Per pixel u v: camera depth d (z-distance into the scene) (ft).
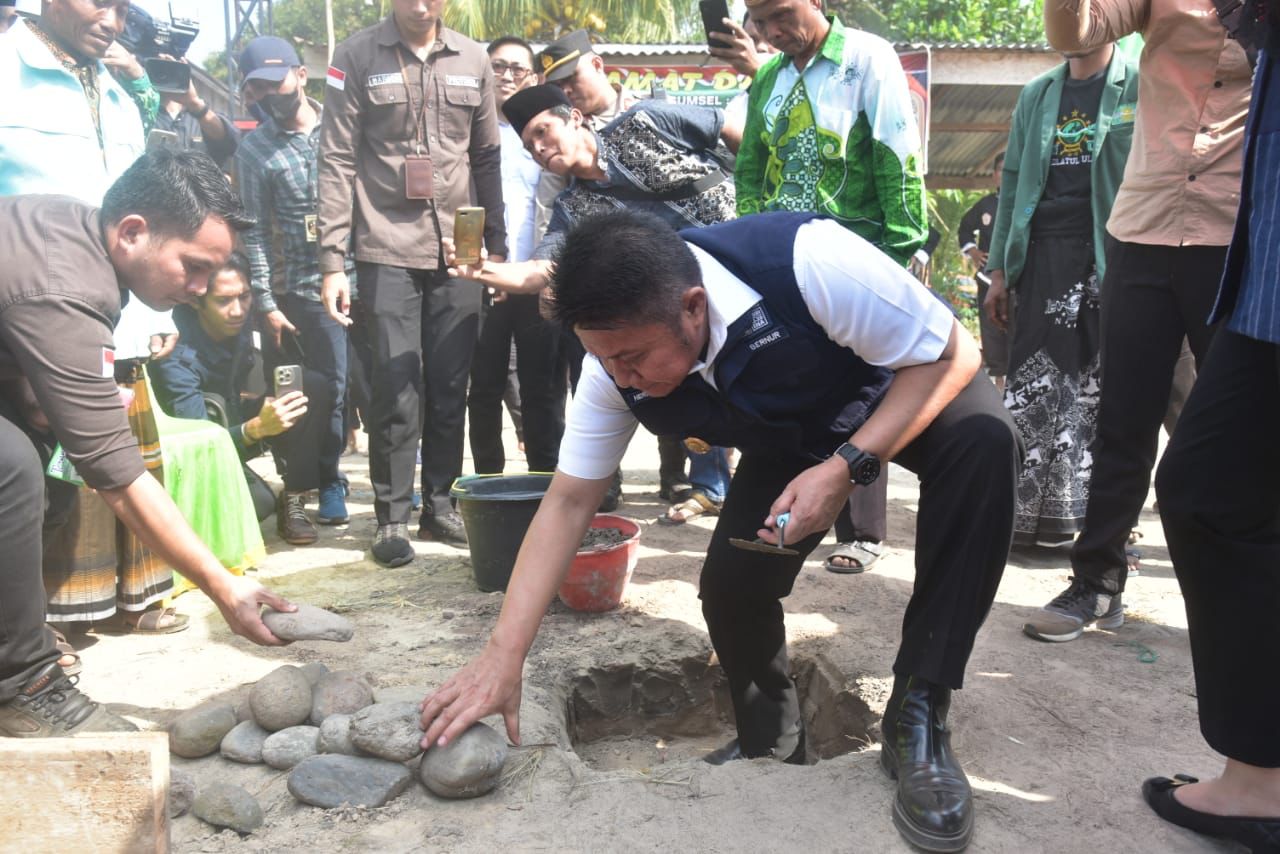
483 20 47.32
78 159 11.42
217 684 9.66
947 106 40.37
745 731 8.80
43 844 5.79
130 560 10.77
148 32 16.79
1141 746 8.40
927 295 6.73
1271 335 6.00
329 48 45.62
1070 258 13.34
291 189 16.34
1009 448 6.77
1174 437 6.84
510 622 7.43
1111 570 10.87
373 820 7.25
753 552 7.70
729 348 6.57
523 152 16.69
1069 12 9.18
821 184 11.46
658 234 6.24
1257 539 6.63
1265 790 6.86
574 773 7.86
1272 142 6.10
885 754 7.52
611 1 48.11
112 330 7.82
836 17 11.62
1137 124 10.24
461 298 14.06
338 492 15.89
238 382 16.67
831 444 7.29
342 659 10.32
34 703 8.06
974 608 6.93
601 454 7.43
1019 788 7.72
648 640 11.03
